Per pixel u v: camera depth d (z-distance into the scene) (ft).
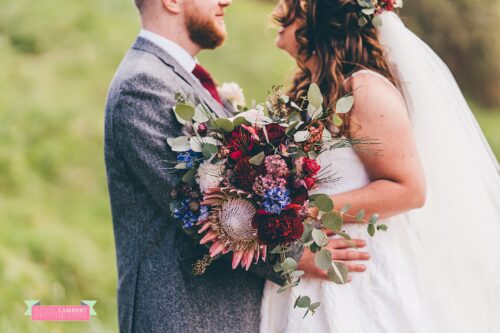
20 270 13.85
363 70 7.00
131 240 7.27
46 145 18.48
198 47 7.68
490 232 7.41
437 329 7.04
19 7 23.12
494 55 29.89
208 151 6.27
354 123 6.86
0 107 19.08
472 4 30.17
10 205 16.51
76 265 14.94
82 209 17.06
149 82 6.99
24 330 12.14
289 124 6.28
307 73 7.73
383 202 6.79
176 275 7.01
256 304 7.22
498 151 24.89
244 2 28.81
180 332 6.92
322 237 6.31
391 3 7.22
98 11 24.32
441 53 29.86
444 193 7.26
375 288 6.87
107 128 7.20
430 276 7.16
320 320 6.91
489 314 7.29
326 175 7.06
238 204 6.23
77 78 21.07
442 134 7.25
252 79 23.17
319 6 7.28
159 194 6.88
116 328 13.48
